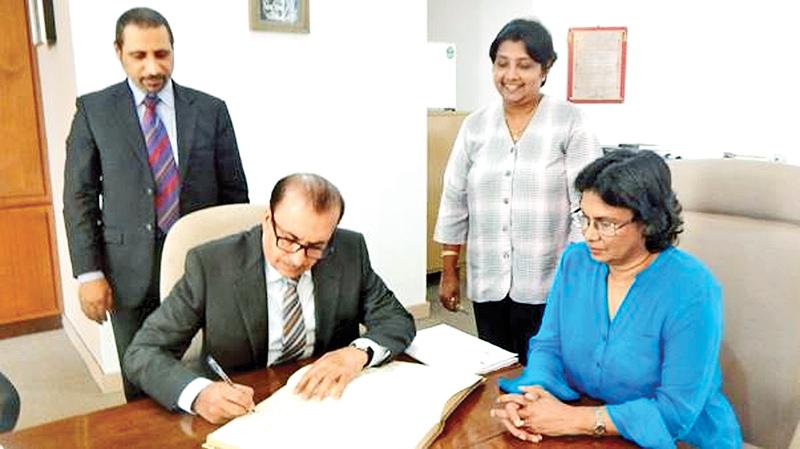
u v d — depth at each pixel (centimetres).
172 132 197
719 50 321
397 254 370
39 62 329
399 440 106
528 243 192
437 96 425
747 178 142
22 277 351
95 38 263
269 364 144
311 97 325
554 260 193
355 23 332
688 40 330
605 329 125
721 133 326
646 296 121
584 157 186
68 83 275
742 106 317
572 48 366
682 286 118
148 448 106
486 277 201
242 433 108
